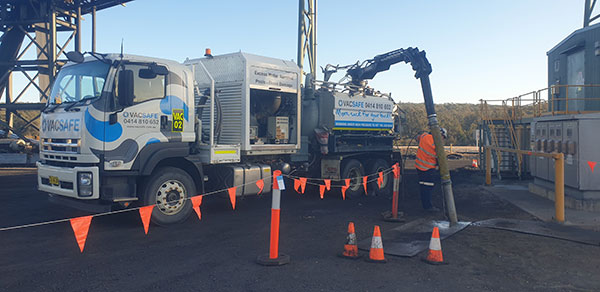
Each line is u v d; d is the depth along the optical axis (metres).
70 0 24.31
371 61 11.95
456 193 12.48
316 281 4.81
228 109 9.48
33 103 23.14
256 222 8.10
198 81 9.67
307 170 11.29
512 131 16.64
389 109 13.30
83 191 6.88
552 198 10.88
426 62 8.64
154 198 7.54
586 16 19.28
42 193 11.50
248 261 5.56
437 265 5.43
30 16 23.91
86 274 4.98
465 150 37.97
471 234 7.20
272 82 9.80
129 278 4.85
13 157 21.08
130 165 7.21
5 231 7.09
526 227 7.67
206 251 6.03
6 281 4.71
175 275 4.98
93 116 6.92
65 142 7.22
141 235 6.95
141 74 7.30
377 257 5.55
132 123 7.28
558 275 5.07
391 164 13.32
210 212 9.11
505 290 4.57
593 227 7.67
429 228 7.62
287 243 6.56
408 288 4.61
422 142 9.84
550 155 8.32
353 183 11.75
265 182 9.53
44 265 5.30
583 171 9.49
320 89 11.80
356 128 11.99
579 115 9.58
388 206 10.34
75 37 24.61
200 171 8.34
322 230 7.51
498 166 16.31
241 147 9.18
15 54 24.31
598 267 5.38
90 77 7.29
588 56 16.44
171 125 7.83
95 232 7.14
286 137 10.32
